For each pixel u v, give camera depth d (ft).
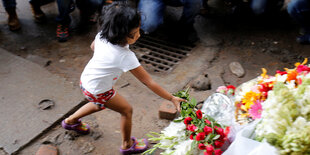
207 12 15.10
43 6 15.52
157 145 6.47
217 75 11.42
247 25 14.52
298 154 4.22
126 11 6.05
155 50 13.05
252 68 11.87
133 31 6.17
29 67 11.30
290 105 4.45
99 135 8.91
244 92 5.98
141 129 9.13
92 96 7.08
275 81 5.63
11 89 10.29
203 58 12.38
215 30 14.15
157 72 11.60
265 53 12.70
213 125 5.96
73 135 8.82
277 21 14.76
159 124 9.34
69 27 14.02
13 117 9.23
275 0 14.42
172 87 10.78
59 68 11.54
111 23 6.07
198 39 13.55
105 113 9.76
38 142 8.61
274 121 4.49
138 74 6.63
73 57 12.20
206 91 10.61
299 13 12.83
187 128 6.08
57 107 9.67
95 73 6.77
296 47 13.01
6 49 12.37
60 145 8.57
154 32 14.03
